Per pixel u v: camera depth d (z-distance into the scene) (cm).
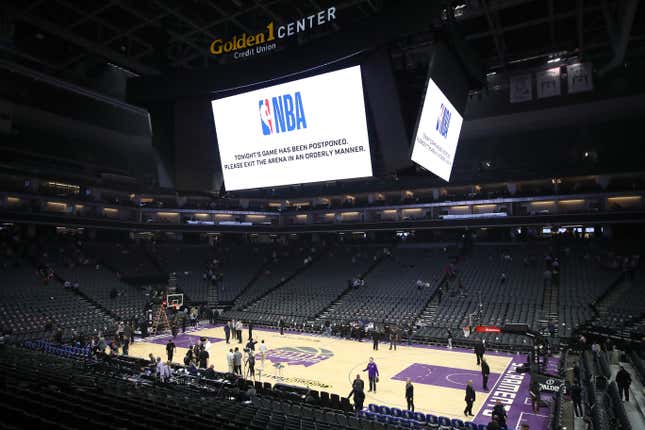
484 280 4081
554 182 4603
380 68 1645
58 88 4309
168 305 4084
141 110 4781
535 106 4125
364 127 1694
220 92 1997
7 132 4234
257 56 1900
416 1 1544
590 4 3002
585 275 3766
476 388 2136
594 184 4453
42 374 1577
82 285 4238
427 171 1748
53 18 3189
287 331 3903
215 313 4372
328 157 1773
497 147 4972
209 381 1881
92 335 3434
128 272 4850
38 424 852
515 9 3077
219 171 2106
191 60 3731
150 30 3450
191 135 2089
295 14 3194
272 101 1877
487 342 3097
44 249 4522
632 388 1970
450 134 1934
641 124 4241
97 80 4247
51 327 3338
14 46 3509
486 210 4825
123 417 1073
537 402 1780
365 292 4353
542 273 3950
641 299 3206
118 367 2134
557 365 2548
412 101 1741
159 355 2889
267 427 1166
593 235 4406
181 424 1061
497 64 3797
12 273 3956
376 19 1631
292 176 1856
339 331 3634
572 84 3812
